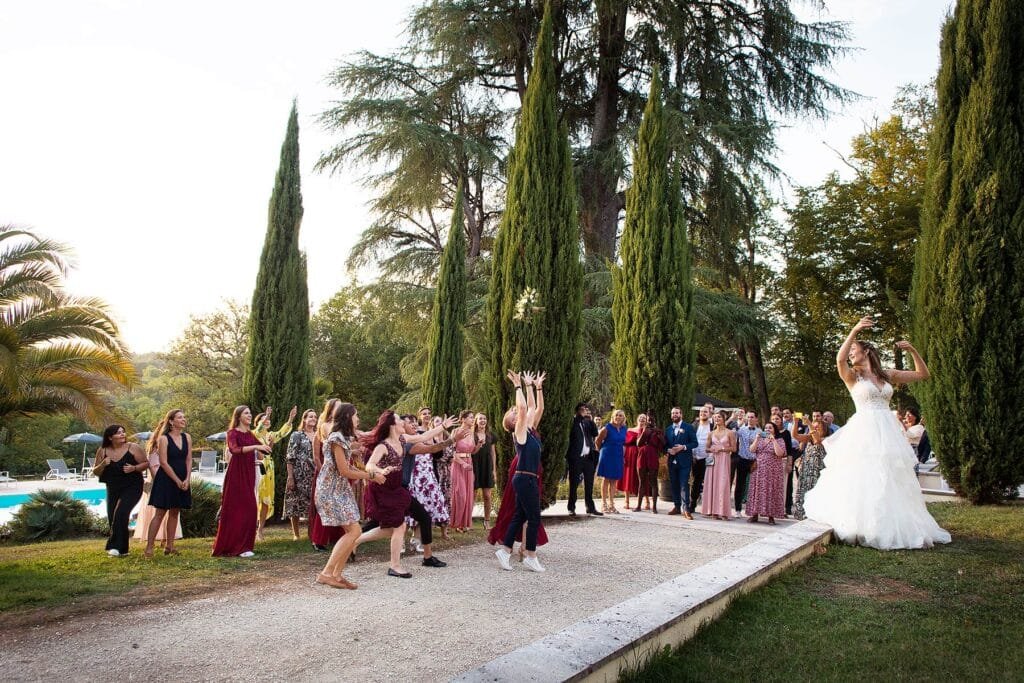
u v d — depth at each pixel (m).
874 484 8.00
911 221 27.61
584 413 11.69
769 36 22.67
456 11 21.50
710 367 35.38
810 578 6.75
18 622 5.18
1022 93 10.18
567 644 4.30
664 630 4.79
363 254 25.81
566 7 22.48
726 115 21.67
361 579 6.67
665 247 14.01
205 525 12.71
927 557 7.30
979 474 10.21
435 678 4.10
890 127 30.20
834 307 30.75
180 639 4.79
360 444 6.90
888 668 4.63
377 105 22.88
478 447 9.88
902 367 29.88
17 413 11.95
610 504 11.70
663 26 21.86
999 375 9.94
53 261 11.87
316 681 4.05
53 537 13.41
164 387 45.75
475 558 7.76
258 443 8.34
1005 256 10.02
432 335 16.72
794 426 12.45
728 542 8.79
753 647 4.99
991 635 5.15
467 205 25.11
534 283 10.91
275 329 12.95
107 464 8.23
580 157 22.80
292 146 13.62
